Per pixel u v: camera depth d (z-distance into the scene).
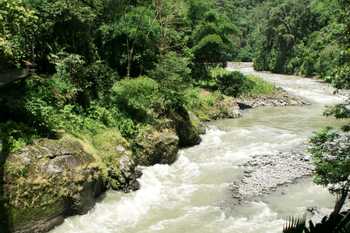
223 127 28.36
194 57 38.41
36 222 12.45
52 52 19.81
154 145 19.20
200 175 18.48
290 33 65.38
